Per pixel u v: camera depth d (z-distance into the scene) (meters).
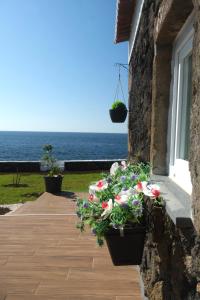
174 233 1.71
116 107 4.66
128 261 2.24
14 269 3.57
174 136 2.35
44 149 9.96
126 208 2.15
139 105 3.39
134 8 3.97
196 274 1.30
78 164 13.64
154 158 2.50
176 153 2.26
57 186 8.93
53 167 9.35
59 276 3.41
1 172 13.45
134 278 3.37
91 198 2.44
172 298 1.76
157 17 2.31
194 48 1.38
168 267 1.87
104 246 4.28
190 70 2.15
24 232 4.89
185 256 1.48
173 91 2.37
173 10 1.84
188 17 1.93
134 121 3.82
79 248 4.21
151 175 2.48
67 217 5.84
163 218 1.97
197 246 1.29
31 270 3.55
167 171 2.47
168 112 2.44
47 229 5.05
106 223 2.17
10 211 7.13
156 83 2.44
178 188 2.05
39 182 11.16
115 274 3.46
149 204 2.22
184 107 2.24
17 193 9.40
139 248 2.22
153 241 2.17
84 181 11.11
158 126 2.46
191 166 1.38
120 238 2.18
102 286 3.20
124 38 4.89
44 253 4.04
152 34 2.62
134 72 3.90
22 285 3.21
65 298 2.97
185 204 1.65
